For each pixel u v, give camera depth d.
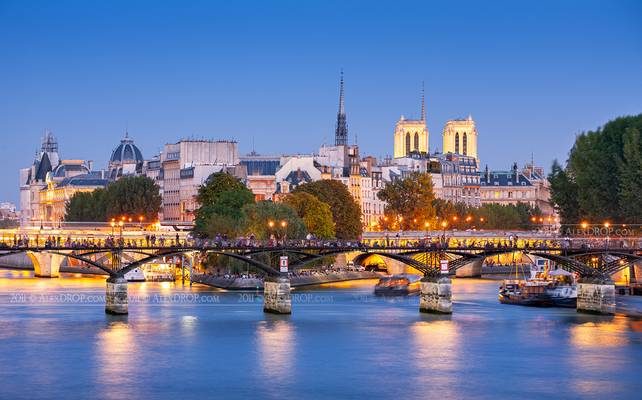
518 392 195.75
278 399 189.50
